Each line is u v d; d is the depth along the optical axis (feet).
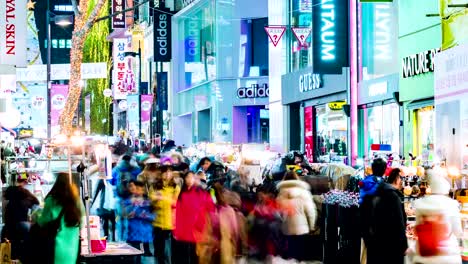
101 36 371.35
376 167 57.06
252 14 224.74
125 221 82.64
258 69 225.35
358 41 140.15
